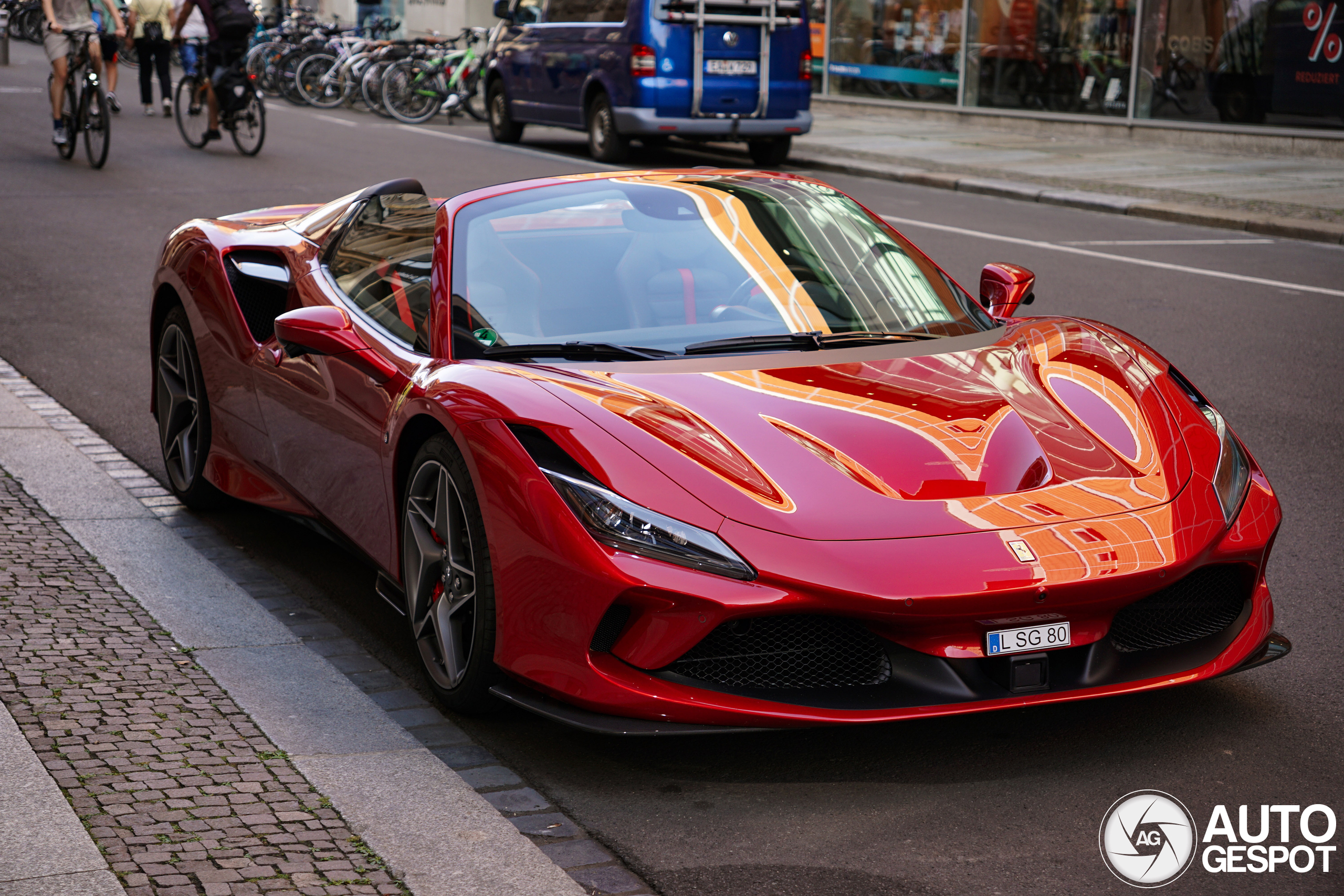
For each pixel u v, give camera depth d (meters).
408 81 20.78
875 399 3.45
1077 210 13.41
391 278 4.17
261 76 23.97
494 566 3.23
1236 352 7.54
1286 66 16.61
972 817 2.94
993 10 20.30
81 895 2.47
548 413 3.27
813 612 2.94
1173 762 3.19
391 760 3.11
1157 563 3.06
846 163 16.41
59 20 13.99
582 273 3.94
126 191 12.78
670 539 3.00
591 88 16.23
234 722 3.28
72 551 4.48
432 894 2.55
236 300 4.72
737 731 3.00
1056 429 3.41
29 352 7.31
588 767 3.21
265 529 4.97
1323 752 3.23
